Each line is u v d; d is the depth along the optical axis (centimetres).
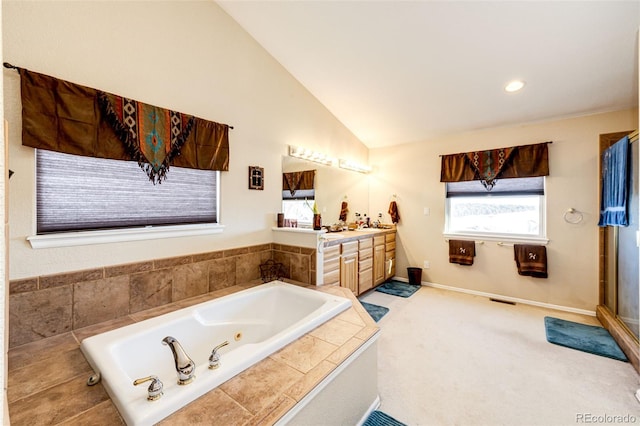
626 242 246
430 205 410
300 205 319
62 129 153
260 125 268
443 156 394
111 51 174
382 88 304
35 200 151
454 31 218
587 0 182
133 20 183
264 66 270
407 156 431
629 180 233
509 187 353
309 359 138
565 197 318
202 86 220
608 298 288
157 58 194
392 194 445
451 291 386
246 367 129
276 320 224
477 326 277
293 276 267
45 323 154
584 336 254
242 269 253
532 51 228
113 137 172
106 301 175
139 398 105
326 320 180
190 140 210
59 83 153
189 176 216
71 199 162
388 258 417
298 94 309
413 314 306
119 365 129
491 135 363
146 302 192
